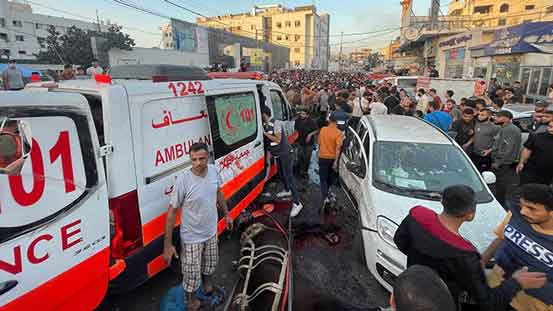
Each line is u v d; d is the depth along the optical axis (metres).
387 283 3.48
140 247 2.71
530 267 2.44
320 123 11.47
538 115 6.28
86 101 2.14
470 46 20.86
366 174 4.49
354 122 8.81
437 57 28.59
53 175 1.91
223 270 3.90
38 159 1.83
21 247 1.75
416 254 2.20
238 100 4.54
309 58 90.25
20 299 1.77
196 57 26.83
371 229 3.71
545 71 14.14
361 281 3.83
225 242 4.48
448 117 7.42
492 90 13.77
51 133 1.90
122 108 2.47
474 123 6.64
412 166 4.39
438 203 3.80
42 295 1.89
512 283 2.14
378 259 3.52
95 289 2.28
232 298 3.29
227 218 3.47
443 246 2.07
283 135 5.46
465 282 2.02
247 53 37.47
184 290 3.10
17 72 9.55
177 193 2.79
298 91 14.81
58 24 69.00
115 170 2.42
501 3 49.44
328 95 13.10
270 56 47.62
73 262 2.06
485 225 3.48
